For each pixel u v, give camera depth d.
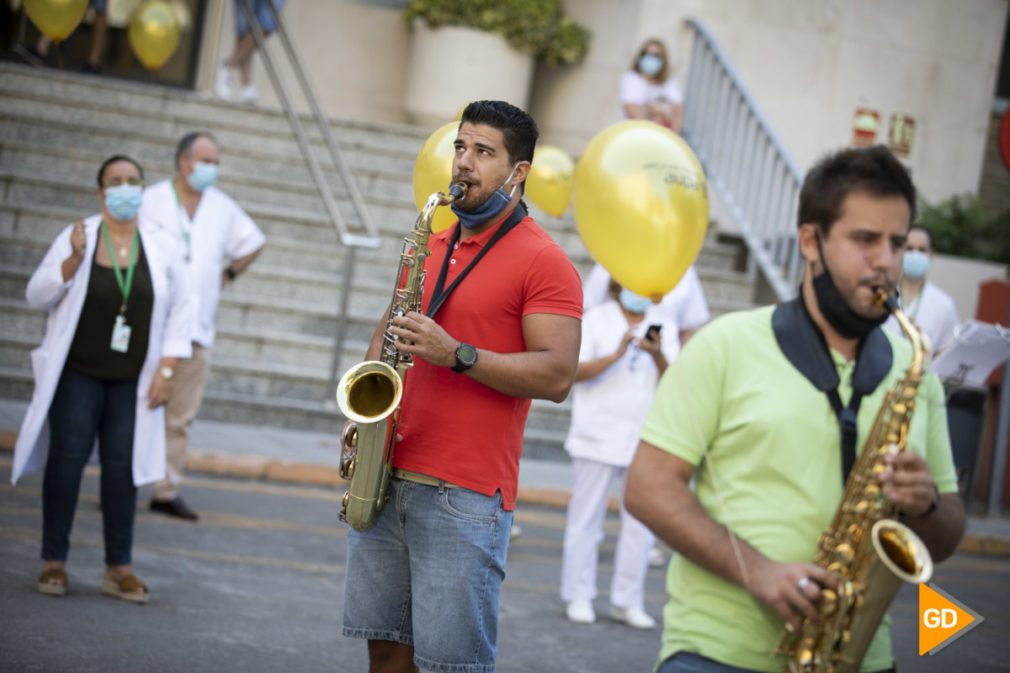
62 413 5.96
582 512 7.05
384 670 3.97
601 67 15.73
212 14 15.87
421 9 15.46
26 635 5.42
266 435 10.71
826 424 2.87
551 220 13.60
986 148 17.14
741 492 2.91
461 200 3.80
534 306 3.77
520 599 7.41
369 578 3.88
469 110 3.86
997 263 14.27
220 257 8.34
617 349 6.95
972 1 16.34
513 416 3.84
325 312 11.98
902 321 2.83
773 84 15.86
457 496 3.74
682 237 5.06
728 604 2.89
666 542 2.90
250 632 5.98
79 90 13.45
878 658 2.93
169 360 6.28
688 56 15.34
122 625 5.77
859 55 16.08
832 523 2.82
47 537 6.05
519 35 15.34
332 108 16.53
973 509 12.51
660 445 2.96
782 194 13.55
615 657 6.36
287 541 7.95
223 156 13.36
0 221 11.87
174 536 7.66
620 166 5.09
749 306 13.88
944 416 3.06
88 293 5.97
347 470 3.88
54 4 8.24
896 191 2.79
